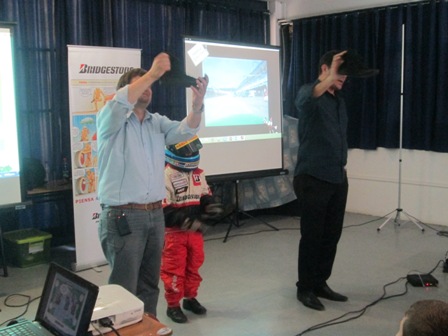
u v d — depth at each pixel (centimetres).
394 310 312
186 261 307
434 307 101
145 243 229
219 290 351
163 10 529
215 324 297
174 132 233
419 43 515
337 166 304
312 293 324
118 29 490
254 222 554
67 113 457
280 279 371
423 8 510
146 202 224
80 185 394
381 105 554
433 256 418
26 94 435
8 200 357
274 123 531
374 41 547
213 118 482
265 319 303
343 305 321
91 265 405
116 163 219
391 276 372
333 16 576
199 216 278
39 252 418
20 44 427
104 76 400
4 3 415
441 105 505
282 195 559
